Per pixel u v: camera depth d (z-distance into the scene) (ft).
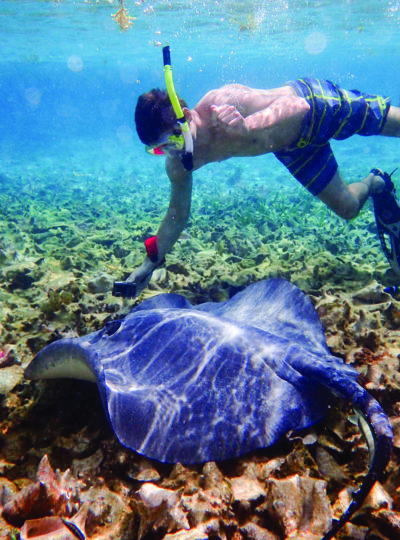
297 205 36.06
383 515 6.59
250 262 20.95
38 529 6.32
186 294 16.61
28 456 8.71
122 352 9.28
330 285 17.28
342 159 79.30
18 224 30.78
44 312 14.34
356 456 8.06
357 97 14.37
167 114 10.36
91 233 28.91
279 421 8.04
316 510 6.73
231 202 39.40
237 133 11.72
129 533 6.63
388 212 16.81
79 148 131.64
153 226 30.22
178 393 8.20
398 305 14.12
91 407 9.52
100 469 8.14
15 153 113.60
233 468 7.74
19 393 10.38
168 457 7.41
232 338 9.30
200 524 6.47
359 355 11.12
